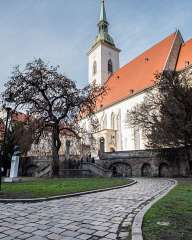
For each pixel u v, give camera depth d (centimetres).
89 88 3312
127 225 685
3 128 3819
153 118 3416
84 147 3806
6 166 3862
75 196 1262
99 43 7388
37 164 4234
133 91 5453
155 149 3597
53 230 646
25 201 1075
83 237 589
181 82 3309
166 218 730
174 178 2983
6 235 608
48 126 3119
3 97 2994
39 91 3059
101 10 7888
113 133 5662
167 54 5216
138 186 1822
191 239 546
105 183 1955
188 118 3019
